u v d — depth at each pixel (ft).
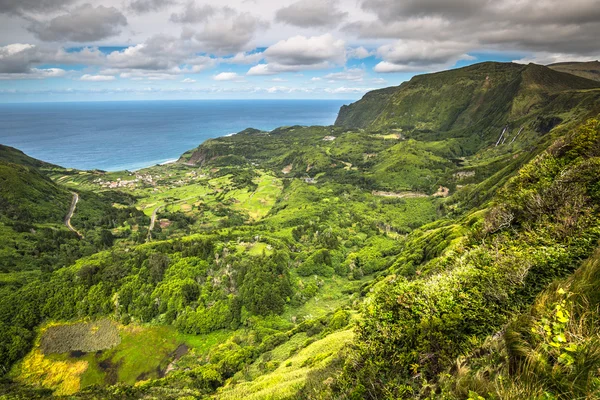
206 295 264.52
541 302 15.87
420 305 25.80
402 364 23.07
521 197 42.42
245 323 239.91
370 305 29.66
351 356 27.76
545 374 11.67
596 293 14.08
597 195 32.14
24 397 189.06
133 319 257.34
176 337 237.45
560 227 30.42
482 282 25.86
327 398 28.27
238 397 105.91
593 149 44.75
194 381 165.99
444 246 187.42
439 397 15.69
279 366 134.72
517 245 32.24
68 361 224.33
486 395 12.59
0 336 232.94
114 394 158.71
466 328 23.04
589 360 10.88
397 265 239.71
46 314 264.72
